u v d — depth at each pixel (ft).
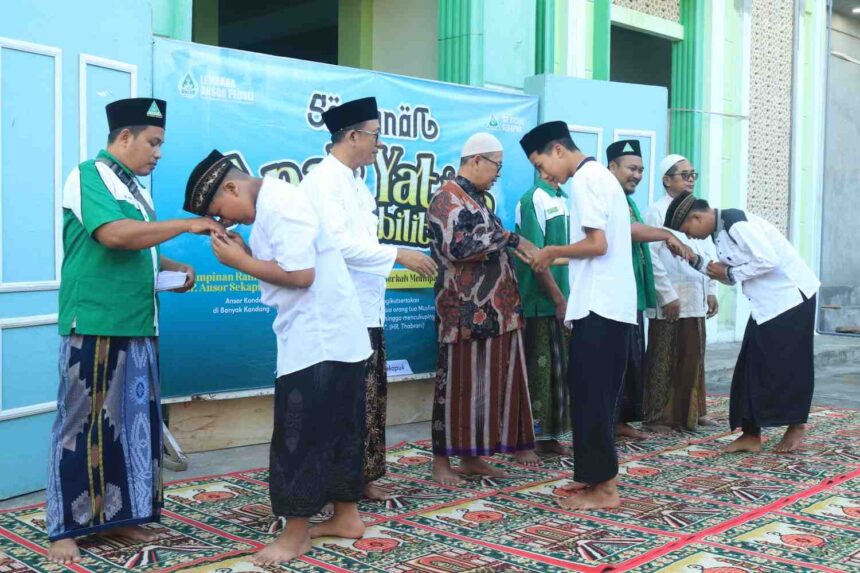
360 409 10.51
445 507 11.98
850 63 39.11
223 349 15.19
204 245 14.88
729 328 31.45
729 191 30.27
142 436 10.21
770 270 15.01
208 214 9.69
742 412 15.29
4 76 11.87
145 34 13.88
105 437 9.94
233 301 15.25
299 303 9.78
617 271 11.80
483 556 9.96
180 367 14.76
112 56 13.34
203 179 9.52
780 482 13.37
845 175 39.11
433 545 10.36
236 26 33.24
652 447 15.92
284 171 15.70
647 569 9.56
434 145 17.62
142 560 9.77
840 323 37.11
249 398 15.90
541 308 15.07
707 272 15.65
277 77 15.51
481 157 13.17
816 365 29.04
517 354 13.57
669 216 15.40
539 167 12.69
